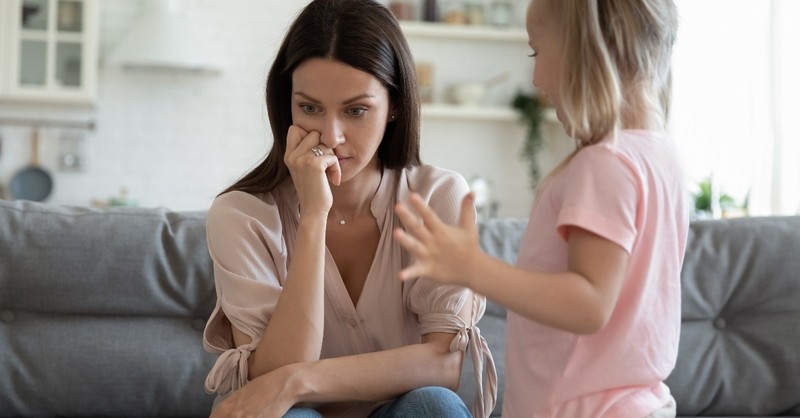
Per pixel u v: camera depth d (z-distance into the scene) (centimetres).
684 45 471
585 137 127
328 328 169
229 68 550
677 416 225
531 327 135
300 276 154
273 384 148
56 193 538
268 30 553
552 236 129
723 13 444
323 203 157
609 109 123
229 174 552
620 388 128
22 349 202
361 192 171
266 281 165
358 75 154
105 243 208
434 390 152
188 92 548
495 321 224
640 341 127
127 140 544
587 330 115
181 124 548
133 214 216
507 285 112
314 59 154
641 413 126
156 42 506
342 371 152
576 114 125
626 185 121
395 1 570
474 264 112
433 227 112
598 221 118
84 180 541
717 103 448
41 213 210
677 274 131
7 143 534
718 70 447
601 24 127
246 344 159
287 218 173
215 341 168
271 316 161
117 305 208
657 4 130
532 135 566
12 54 498
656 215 126
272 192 173
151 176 546
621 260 118
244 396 148
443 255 112
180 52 509
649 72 130
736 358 226
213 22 548
